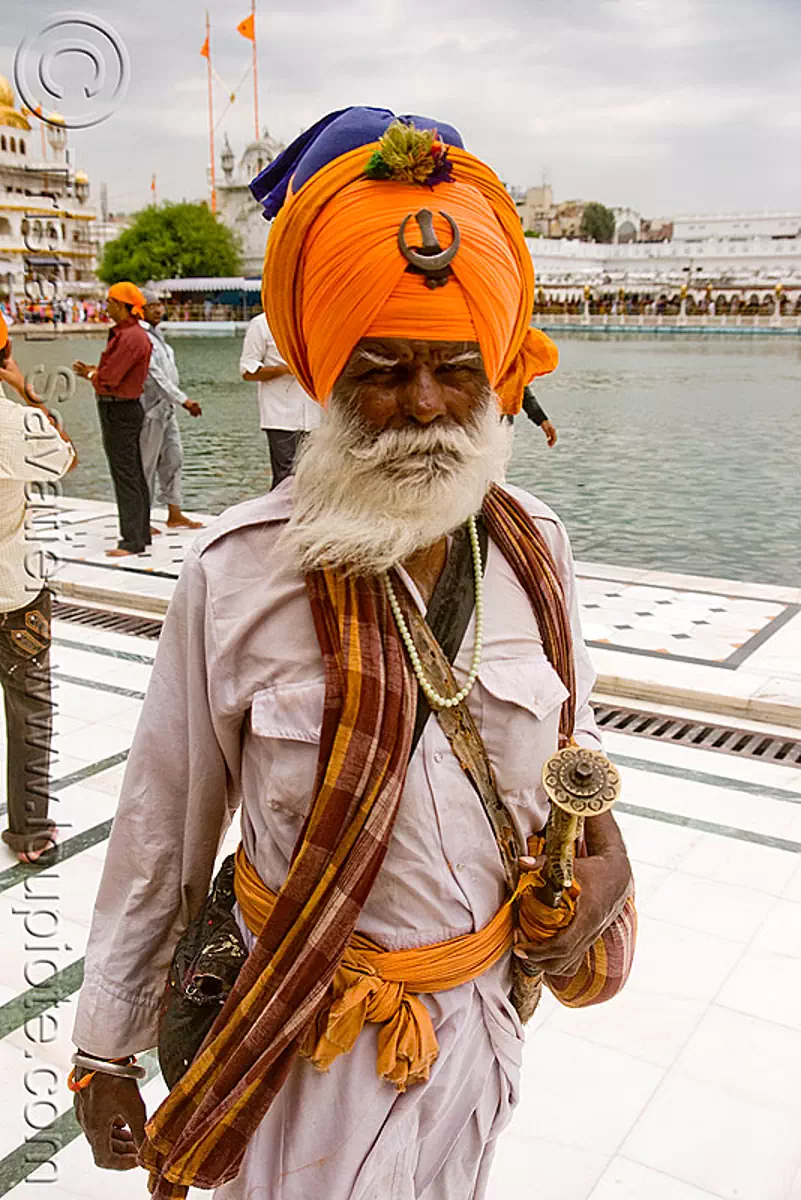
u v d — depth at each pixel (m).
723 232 71.25
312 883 1.02
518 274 1.09
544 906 1.08
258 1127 1.10
